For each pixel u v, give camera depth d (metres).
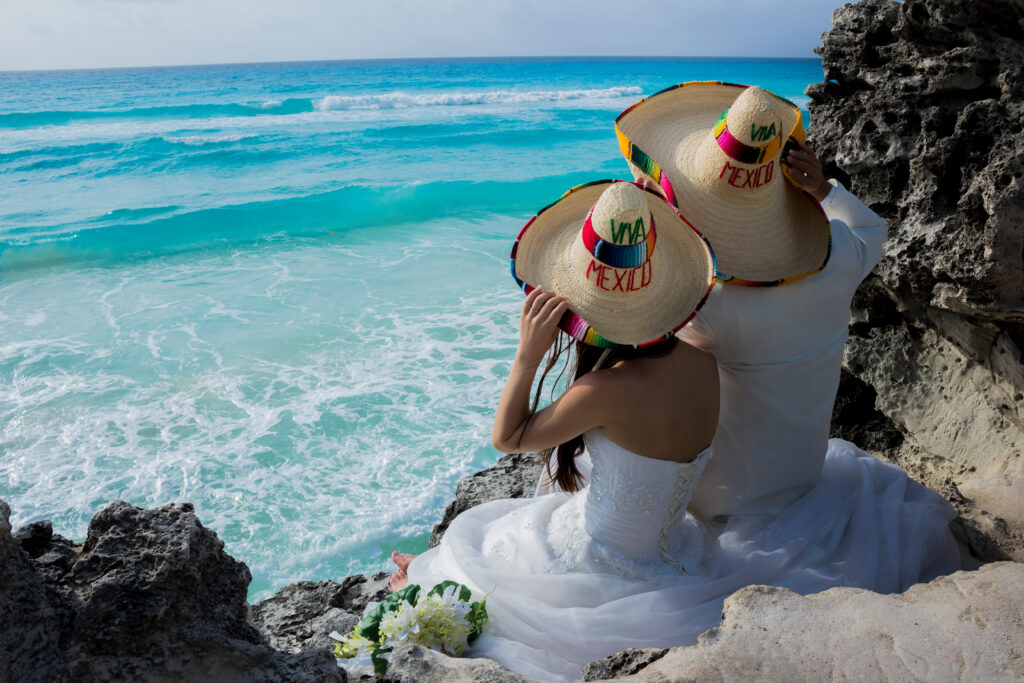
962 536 3.17
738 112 2.57
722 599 2.66
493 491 4.66
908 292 4.34
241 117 39.75
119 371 10.55
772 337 2.79
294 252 16.83
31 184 23.58
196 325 12.26
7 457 8.43
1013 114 3.76
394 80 73.56
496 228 19.44
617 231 2.24
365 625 2.64
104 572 1.80
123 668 1.70
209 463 8.27
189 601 1.85
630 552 2.74
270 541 7.09
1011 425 4.02
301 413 9.31
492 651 2.55
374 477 8.01
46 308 13.16
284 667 1.79
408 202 21.59
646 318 2.39
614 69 111.38
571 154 31.05
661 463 2.59
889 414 4.73
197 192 22.84
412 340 11.52
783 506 3.04
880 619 2.12
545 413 2.54
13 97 51.41
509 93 54.03
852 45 4.75
